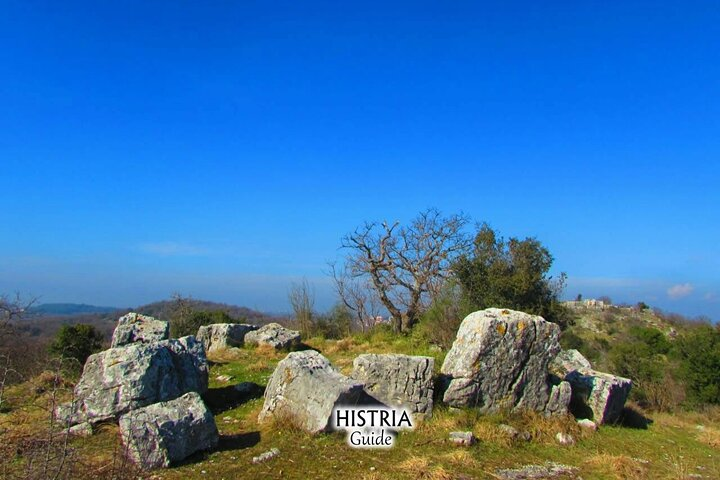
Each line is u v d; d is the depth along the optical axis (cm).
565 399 1280
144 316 1703
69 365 1448
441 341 2155
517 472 927
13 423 1008
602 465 996
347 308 3412
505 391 1230
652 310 4478
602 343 3111
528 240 2209
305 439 980
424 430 1086
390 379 1158
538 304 2158
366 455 932
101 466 802
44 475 712
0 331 1204
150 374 1082
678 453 1184
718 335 2178
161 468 827
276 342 2139
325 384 1032
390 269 3109
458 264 2227
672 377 2123
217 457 887
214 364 1798
